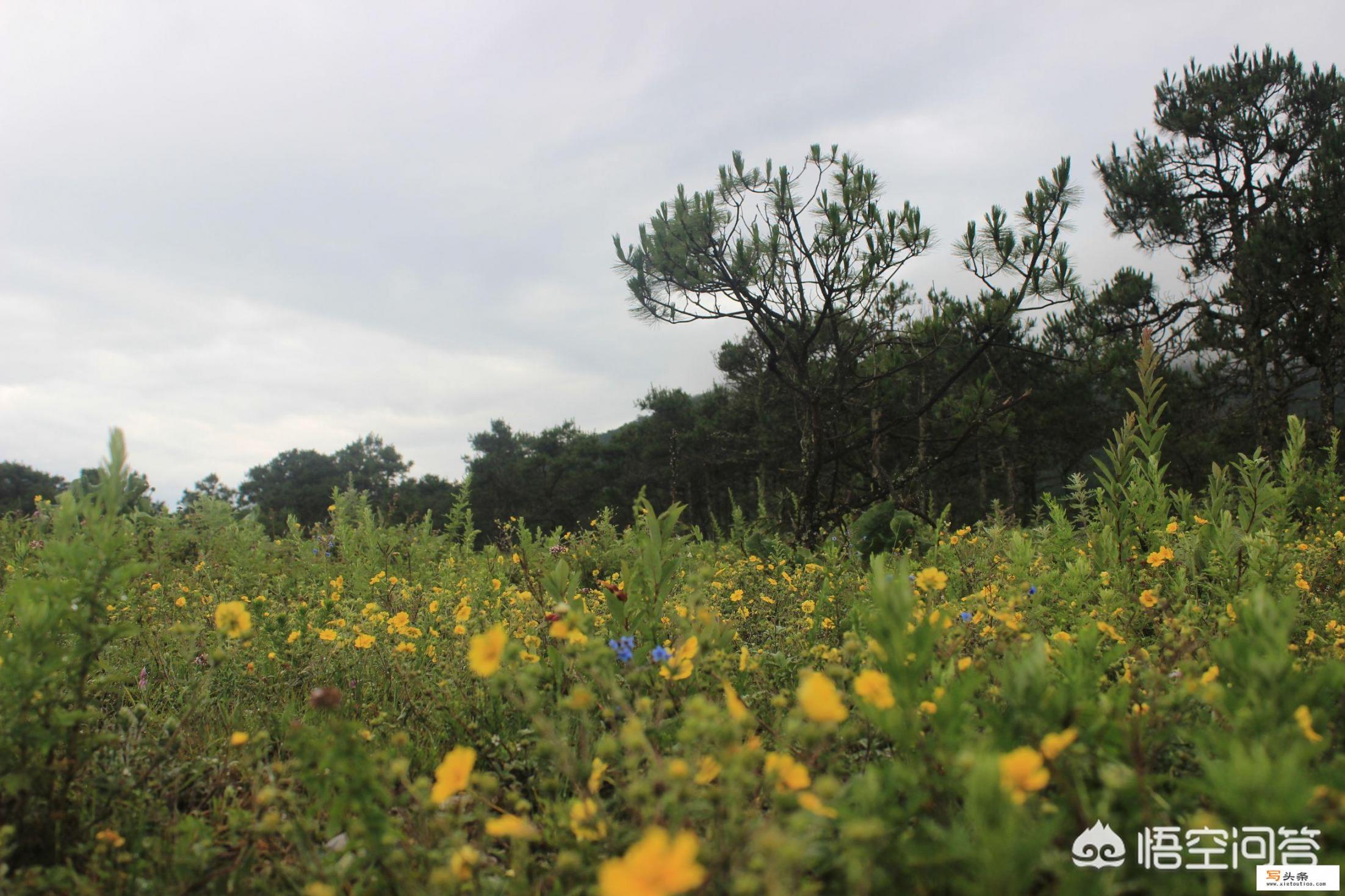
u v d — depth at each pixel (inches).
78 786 80.1
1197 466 789.2
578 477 2106.3
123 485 81.9
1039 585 139.3
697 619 95.3
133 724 92.2
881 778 59.2
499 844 74.9
